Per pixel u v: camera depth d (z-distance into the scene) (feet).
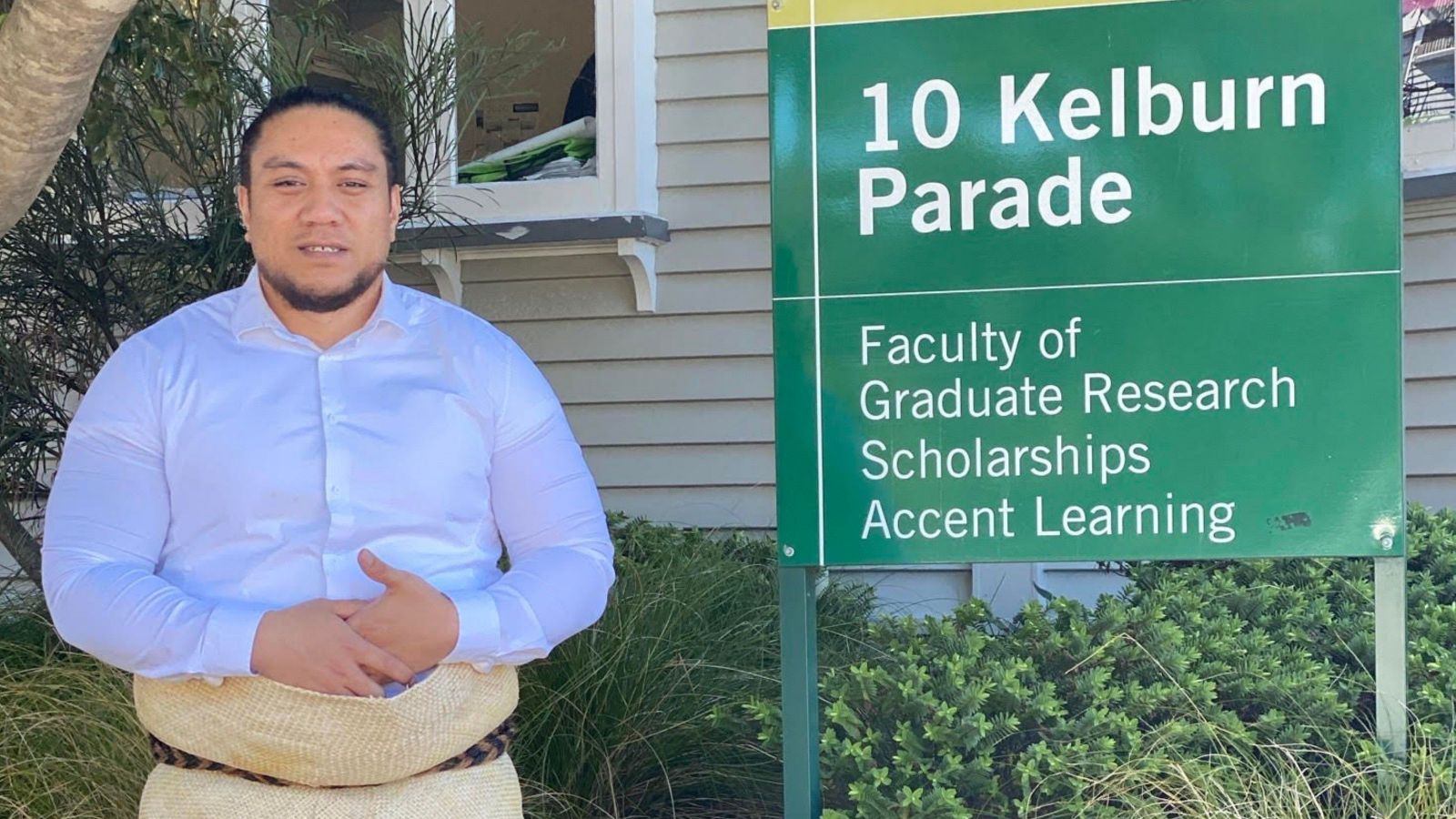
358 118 6.47
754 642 14.11
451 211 17.10
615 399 19.52
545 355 19.69
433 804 6.23
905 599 18.34
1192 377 9.59
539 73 21.22
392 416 6.40
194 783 6.12
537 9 21.61
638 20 18.74
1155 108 9.62
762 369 19.13
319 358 6.45
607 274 19.40
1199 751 10.18
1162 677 11.04
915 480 9.80
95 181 13.93
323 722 5.89
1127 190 9.64
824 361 9.87
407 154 17.84
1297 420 9.50
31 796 10.24
